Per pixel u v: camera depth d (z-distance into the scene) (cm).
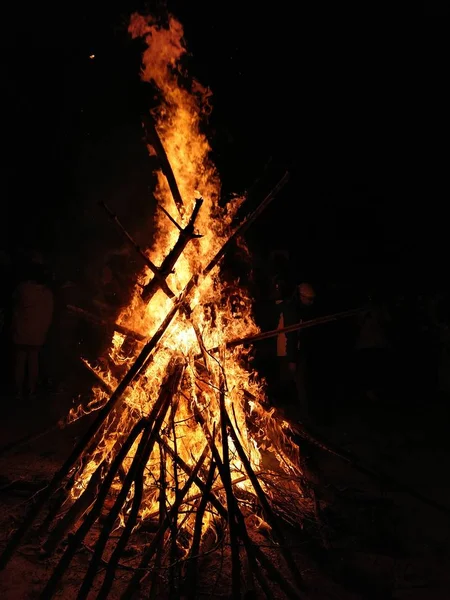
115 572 306
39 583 313
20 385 755
